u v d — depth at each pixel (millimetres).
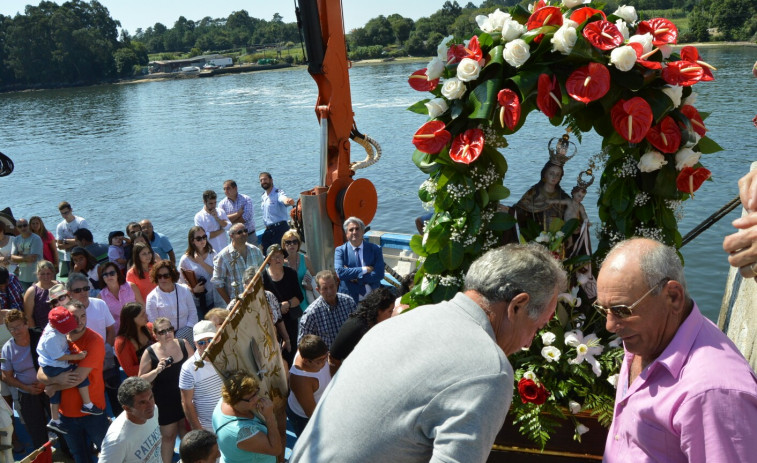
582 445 2803
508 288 1873
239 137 44500
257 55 165625
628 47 2639
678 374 1861
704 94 39531
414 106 3148
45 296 7215
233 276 7176
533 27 2893
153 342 6164
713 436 1732
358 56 141125
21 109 85438
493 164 3037
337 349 4891
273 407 3979
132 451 4723
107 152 42844
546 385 2836
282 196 10461
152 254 7668
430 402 1688
